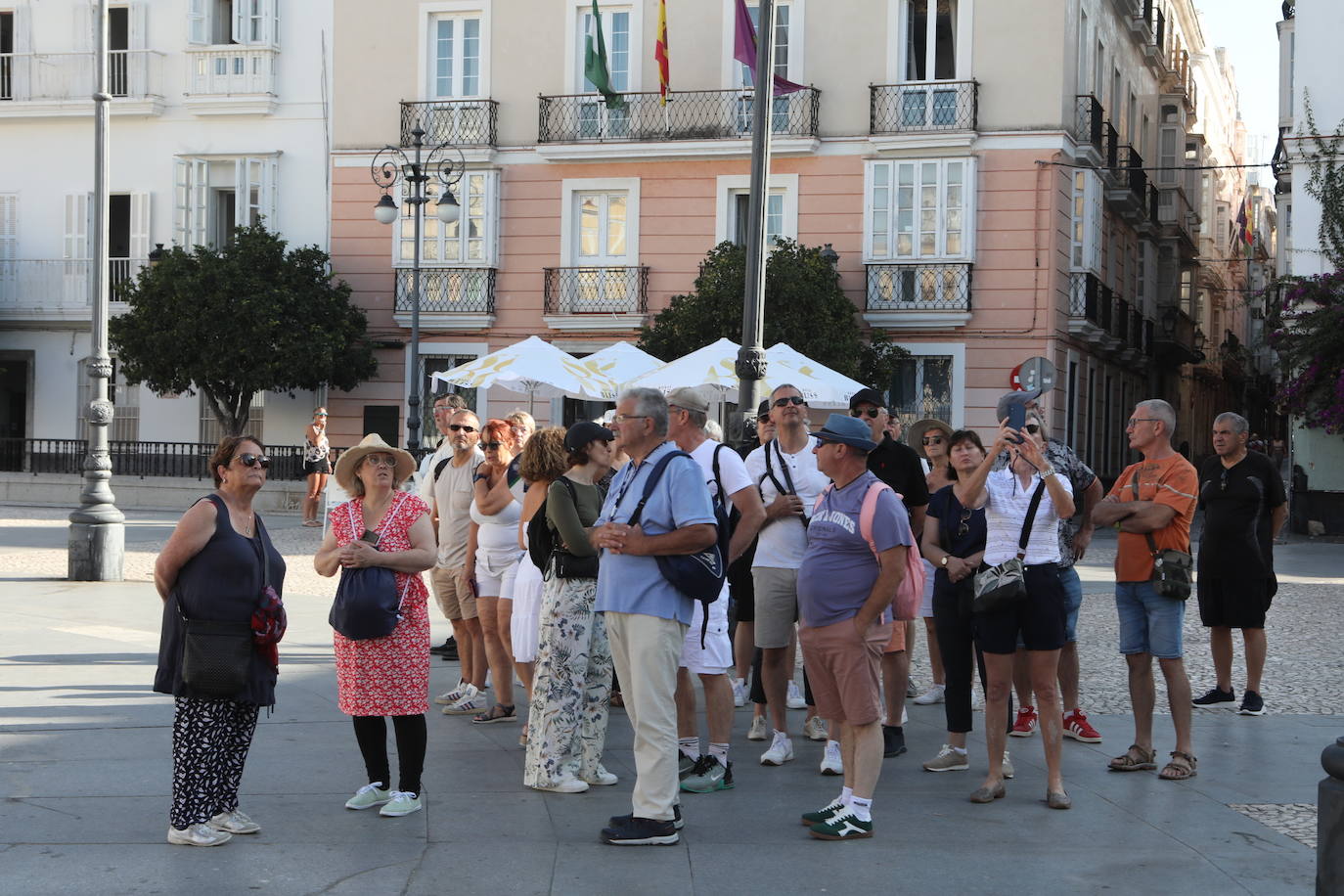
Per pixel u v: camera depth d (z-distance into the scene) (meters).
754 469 7.83
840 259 27.56
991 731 6.83
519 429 8.43
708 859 5.82
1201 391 51.69
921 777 7.36
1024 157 26.58
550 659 6.92
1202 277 48.19
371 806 6.53
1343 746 4.55
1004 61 26.64
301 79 30.00
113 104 30.47
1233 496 9.20
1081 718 8.24
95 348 15.53
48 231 31.28
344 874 5.53
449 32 29.44
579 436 6.91
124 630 12.01
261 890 5.32
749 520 7.17
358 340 29.20
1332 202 24.78
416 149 24.84
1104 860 5.85
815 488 7.71
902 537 6.02
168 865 5.60
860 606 6.14
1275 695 9.86
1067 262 27.53
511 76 29.08
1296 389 24.86
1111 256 31.73
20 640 11.30
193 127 30.52
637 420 6.15
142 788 6.75
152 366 27.33
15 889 5.26
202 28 30.50
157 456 30.47
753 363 11.16
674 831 6.05
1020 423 6.73
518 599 7.72
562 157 28.44
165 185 30.72
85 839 5.93
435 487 9.26
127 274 30.75
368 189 29.72
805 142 27.14
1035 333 26.58
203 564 5.83
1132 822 6.45
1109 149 30.67
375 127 29.67
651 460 6.19
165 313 27.00
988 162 26.80
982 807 6.71
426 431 29.47
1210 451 54.59
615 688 9.25
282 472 29.64
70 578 15.38
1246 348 57.03
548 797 6.80
